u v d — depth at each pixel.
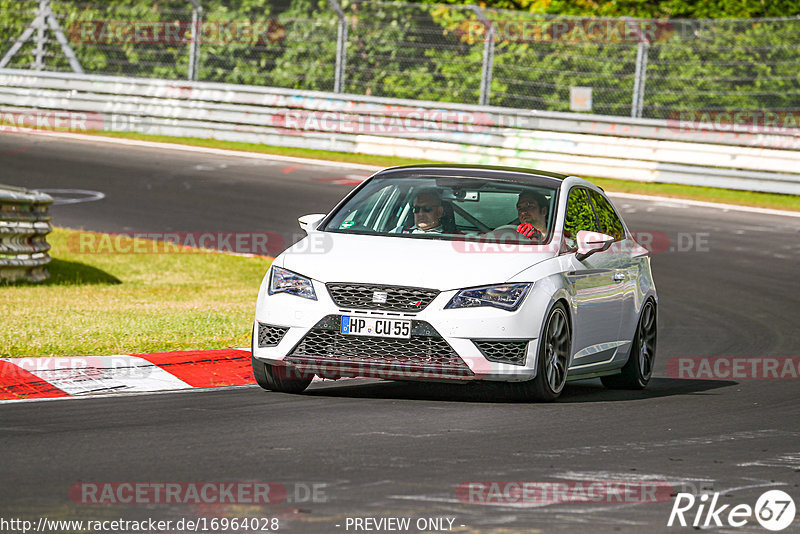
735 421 26.61
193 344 33.22
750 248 62.69
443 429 23.91
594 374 30.55
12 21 100.62
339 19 93.31
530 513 17.45
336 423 24.20
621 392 31.70
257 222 64.81
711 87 87.38
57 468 19.42
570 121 85.94
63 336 33.31
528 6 103.94
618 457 21.81
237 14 97.50
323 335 27.08
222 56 97.50
